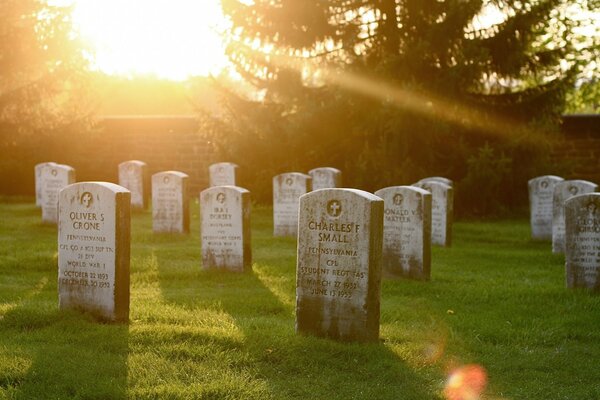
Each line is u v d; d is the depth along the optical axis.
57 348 6.82
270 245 14.41
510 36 19.91
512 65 20.31
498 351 7.44
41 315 7.88
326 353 6.88
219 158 23.36
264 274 11.30
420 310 9.05
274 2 20.94
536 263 12.99
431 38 19.61
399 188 11.04
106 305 7.91
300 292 7.54
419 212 10.88
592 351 7.51
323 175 17.56
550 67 21.28
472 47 19.47
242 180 22.28
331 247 7.38
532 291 10.12
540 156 21.08
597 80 29.58
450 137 21.06
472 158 19.91
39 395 5.77
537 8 19.75
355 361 6.76
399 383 6.36
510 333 8.02
